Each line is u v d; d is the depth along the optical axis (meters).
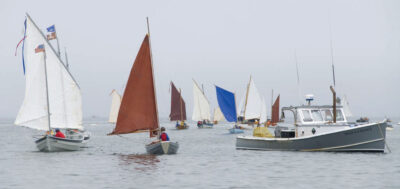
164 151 86.25
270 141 88.25
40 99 95.50
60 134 98.06
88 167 68.94
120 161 77.00
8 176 60.53
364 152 77.75
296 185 51.84
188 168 66.88
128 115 85.25
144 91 85.81
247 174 60.41
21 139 167.12
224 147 112.25
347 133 76.69
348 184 52.06
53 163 75.00
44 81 95.75
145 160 78.31
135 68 85.06
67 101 115.50
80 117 120.75
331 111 83.25
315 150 80.75
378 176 57.09
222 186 51.59
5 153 95.00
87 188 50.75
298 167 65.38
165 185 52.38
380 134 75.88
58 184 53.62
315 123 82.50
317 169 63.16
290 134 87.00
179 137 171.12
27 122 94.69
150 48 85.69
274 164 69.44
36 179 57.72
